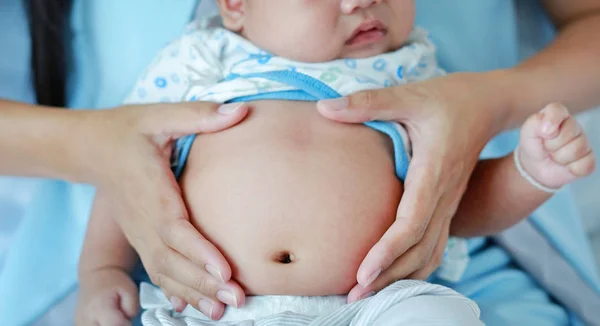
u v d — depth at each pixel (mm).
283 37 1020
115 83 1295
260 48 1061
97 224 1091
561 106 911
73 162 983
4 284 1144
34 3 1225
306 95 985
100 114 997
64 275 1159
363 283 844
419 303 781
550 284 1202
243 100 1000
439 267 1130
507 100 1091
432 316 758
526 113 1129
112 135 954
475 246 1243
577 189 1502
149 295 985
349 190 901
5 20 1385
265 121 958
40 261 1165
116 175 940
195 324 851
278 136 938
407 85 982
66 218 1201
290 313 836
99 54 1307
